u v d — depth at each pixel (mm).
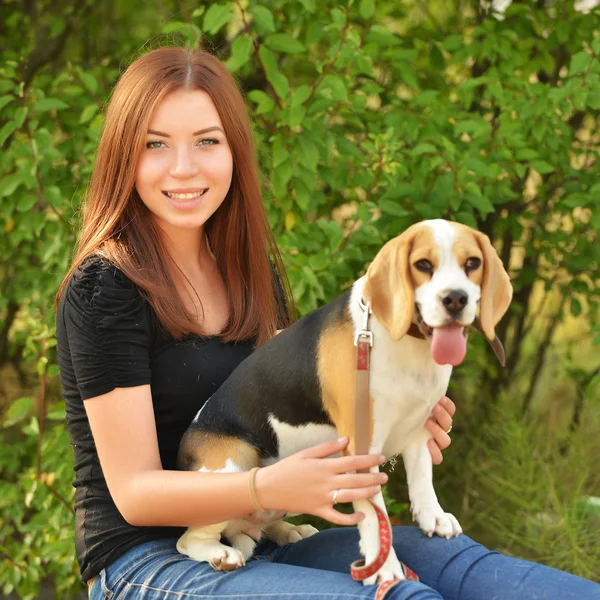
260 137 5684
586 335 7957
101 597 3426
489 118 6801
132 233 3740
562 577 3260
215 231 4152
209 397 3795
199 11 5832
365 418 3350
